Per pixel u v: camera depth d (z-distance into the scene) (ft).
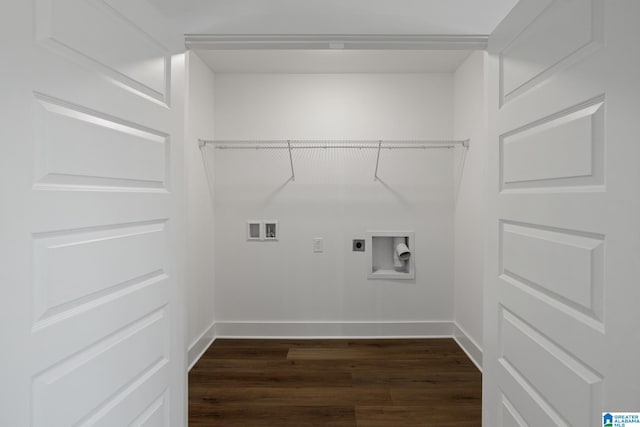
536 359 3.47
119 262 3.31
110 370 3.21
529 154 3.56
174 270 4.37
